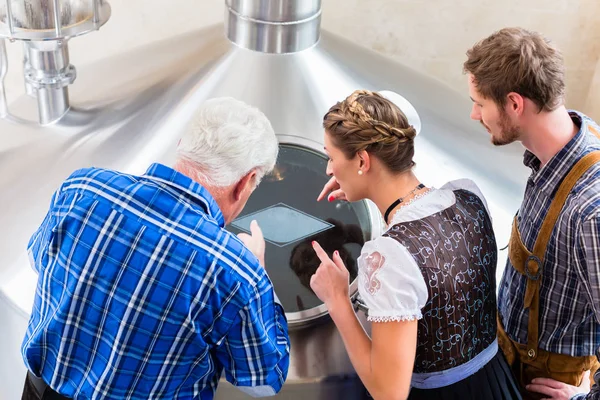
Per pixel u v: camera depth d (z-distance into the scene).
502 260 2.04
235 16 2.15
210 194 1.33
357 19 3.47
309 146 2.01
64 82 2.08
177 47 2.32
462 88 3.65
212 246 1.29
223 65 2.15
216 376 1.47
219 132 1.32
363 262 1.42
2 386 1.98
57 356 1.37
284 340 1.44
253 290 1.31
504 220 2.09
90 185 1.33
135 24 3.45
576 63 3.55
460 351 1.53
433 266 1.41
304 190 1.93
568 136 1.57
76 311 1.31
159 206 1.29
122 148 2.03
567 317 1.74
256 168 1.37
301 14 2.11
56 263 1.33
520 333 1.87
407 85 2.36
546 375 1.89
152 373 1.33
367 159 1.44
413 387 1.60
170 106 2.11
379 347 1.40
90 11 2.02
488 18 3.44
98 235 1.29
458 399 1.56
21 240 1.88
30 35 1.91
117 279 1.28
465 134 2.28
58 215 1.33
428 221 1.45
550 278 1.70
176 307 1.28
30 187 1.97
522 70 1.47
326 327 1.75
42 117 2.12
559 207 1.60
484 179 2.16
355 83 2.23
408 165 1.48
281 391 1.71
